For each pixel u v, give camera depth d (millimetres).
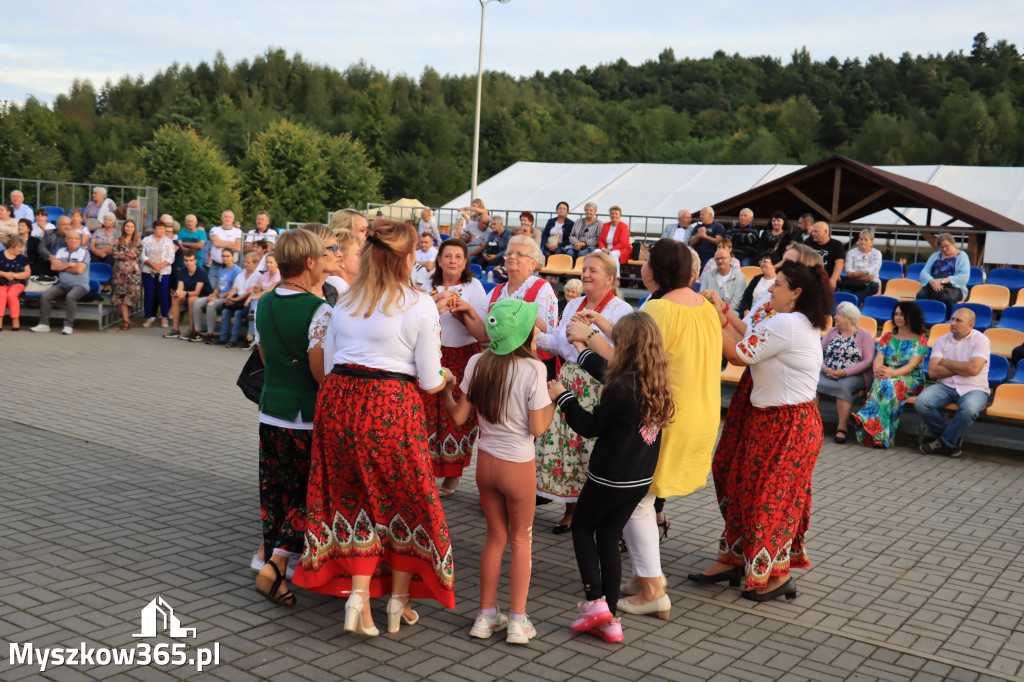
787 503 4301
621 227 16359
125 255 14266
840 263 11391
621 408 3793
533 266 5582
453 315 5367
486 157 86375
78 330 14086
